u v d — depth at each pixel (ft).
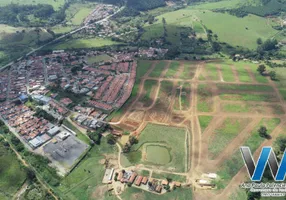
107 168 487.61
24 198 432.66
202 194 431.84
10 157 509.76
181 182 453.58
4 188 451.12
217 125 573.33
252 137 534.37
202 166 481.05
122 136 558.97
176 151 517.14
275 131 547.08
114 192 442.91
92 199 433.89
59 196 433.89
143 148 527.40
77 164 497.05
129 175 469.16
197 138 543.39
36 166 490.90
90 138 551.59
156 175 468.75
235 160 486.38
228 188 437.17
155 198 430.20
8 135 569.64
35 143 539.70
